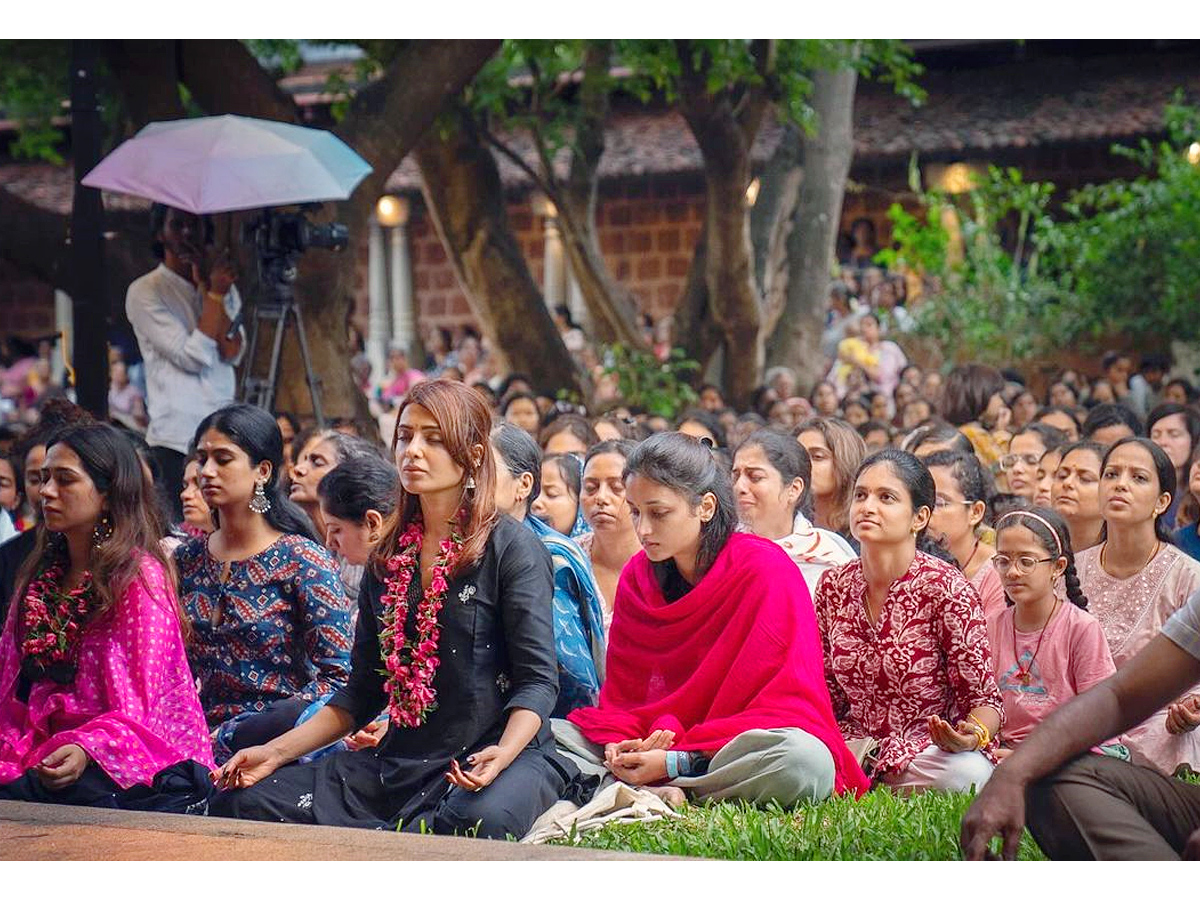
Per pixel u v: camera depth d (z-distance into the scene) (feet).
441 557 18.98
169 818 16.97
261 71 45.06
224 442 22.03
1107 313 65.41
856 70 60.34
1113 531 24.54
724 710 20.49
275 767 19.11
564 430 30.83
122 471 20.31
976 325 66.28
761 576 20.75
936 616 21.49
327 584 22.00
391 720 19.31
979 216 68.90
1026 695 22.66
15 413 76.33
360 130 44.50
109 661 20.03
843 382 63.52
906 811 18.48
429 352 83.61
